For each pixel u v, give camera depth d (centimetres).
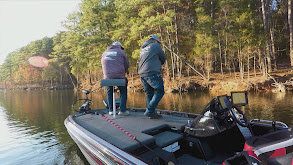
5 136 697
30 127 830
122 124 373
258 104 1294
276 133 227
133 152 268
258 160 195
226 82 2592
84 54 4119
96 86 4400
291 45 2852
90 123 399
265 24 3112
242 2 2883
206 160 302
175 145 310
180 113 444
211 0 3506
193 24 3688
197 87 2827
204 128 302
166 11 3056
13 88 8519
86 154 355
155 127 342
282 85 2083
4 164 474
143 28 2827
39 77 8038
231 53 2905
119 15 3656
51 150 551
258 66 3178
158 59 393
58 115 1110
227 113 301
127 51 3525
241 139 317
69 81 7262
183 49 3603
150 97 432
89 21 3944
